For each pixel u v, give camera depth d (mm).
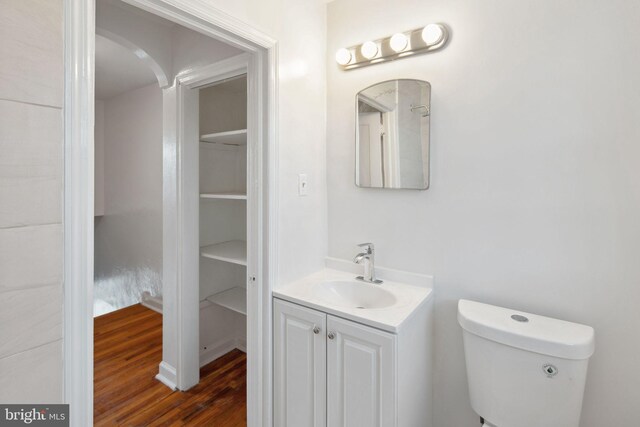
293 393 1496
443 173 1549
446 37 1512
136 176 3873
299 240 1715
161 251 3596
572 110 1255
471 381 1316
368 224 1791
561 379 1118
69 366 877
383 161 1701
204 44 1896
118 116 4078
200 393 2090
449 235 1548
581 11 1229
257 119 1525
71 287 873
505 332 1196
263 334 1570
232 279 2621
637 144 1151
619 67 1171
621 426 1211
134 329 3064
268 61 1488
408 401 1332
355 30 1792
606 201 1207
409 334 1310
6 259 773
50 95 826
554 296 1313
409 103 1609
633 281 1172
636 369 1180
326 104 1900
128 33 1896
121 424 1804
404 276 1669
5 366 783
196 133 2133
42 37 812
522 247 1374
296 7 1641
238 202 2623
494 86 1410
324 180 1903
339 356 1340
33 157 802
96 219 4590
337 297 1711
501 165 1406
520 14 1346
